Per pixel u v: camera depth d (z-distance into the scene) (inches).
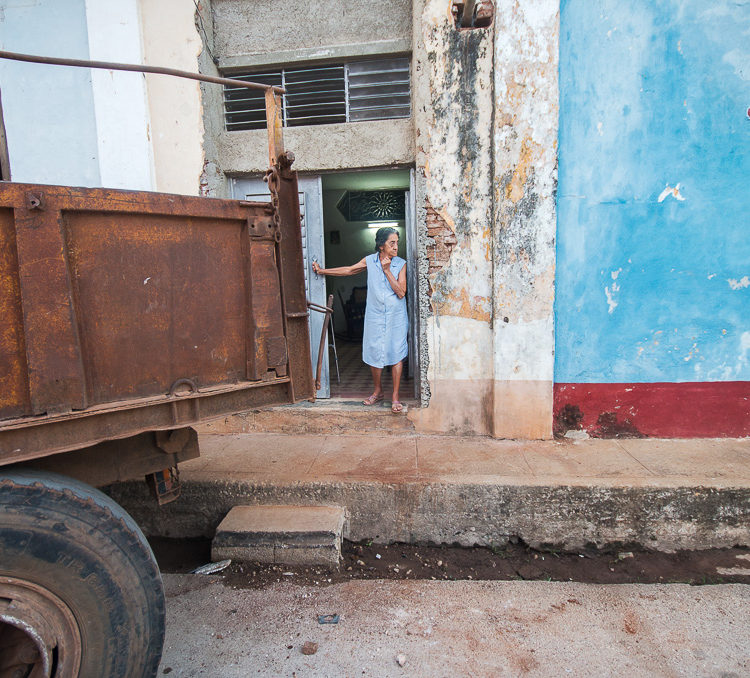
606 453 145.1
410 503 127.6
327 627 97.1
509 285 150.3
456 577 117.1
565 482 125.8
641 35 145.1
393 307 160.6
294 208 87.7
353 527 129.3
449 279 155.3
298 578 113.1
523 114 144.1
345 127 167.9
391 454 146.6
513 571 119.6
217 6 169.2
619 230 152.0
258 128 178.1
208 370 76.9
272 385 85.8
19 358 60.3
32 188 58.8
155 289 70.6
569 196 151.0
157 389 71.8
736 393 154.8
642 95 147.3
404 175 226.5
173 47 160.2
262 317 81.0
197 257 74.5
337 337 378.0
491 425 159.0
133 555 64.5
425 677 84.6
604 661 87.5
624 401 156.6
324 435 164.1
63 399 62.6
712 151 148.8
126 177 163.8
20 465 66.4
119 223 66.7
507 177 146.7
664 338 154.6
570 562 123.0
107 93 160.9
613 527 125.0
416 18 148.4
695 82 146.6
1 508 55.5
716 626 96.6
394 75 170.4
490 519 126.9
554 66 142.0
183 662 88.4
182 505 132.0
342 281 373.4
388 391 193.2
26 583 56.6
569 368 156.8
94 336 65.7
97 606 61.1
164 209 69.6
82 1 159.9
